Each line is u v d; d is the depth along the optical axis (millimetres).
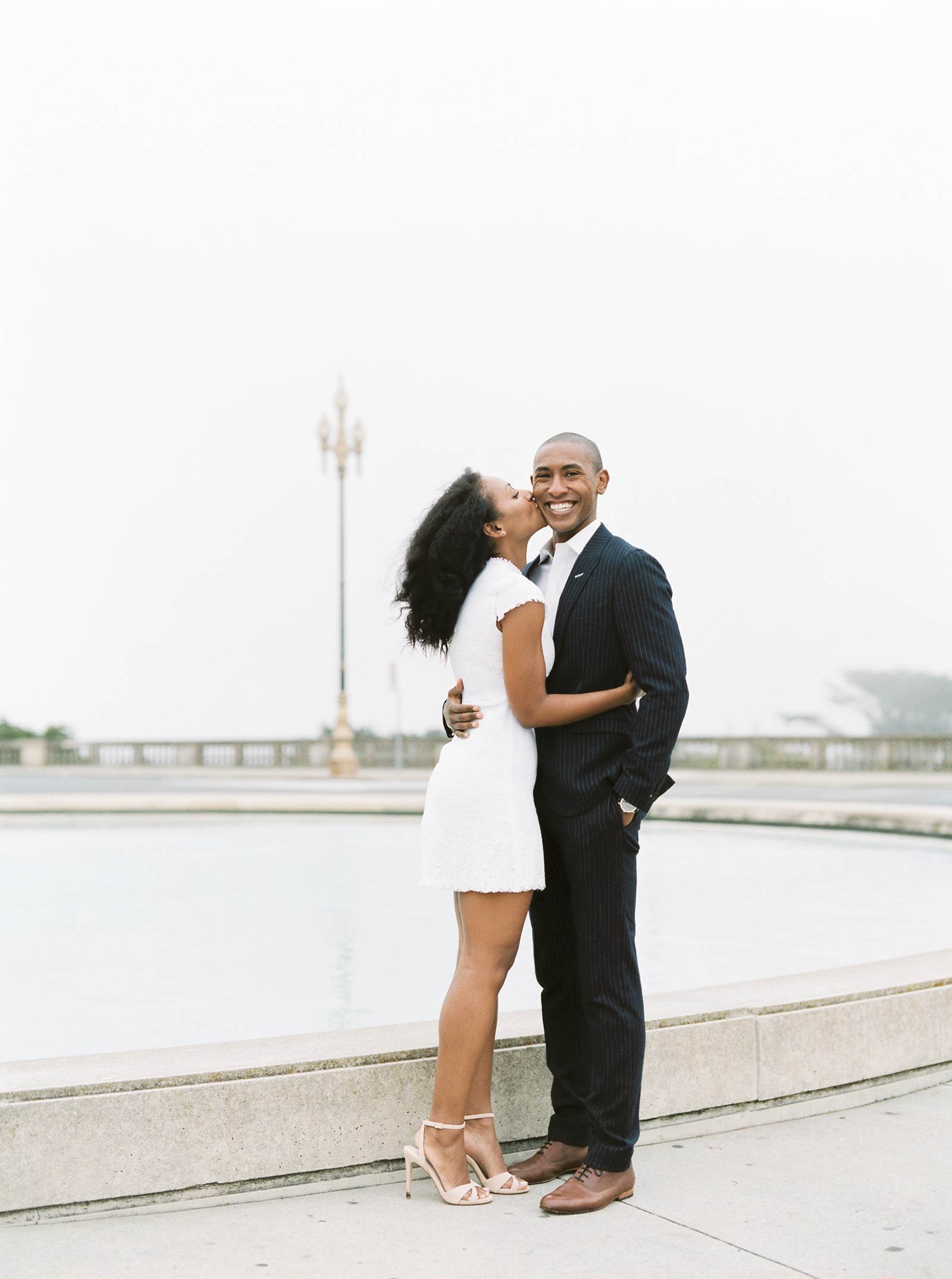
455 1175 3057
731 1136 3562
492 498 3238
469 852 3047
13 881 9172
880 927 6918
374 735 39938
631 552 3156
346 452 31703
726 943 6383
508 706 3158
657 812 15227
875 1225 2879
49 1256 2668
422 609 3215
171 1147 2963
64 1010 4891
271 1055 3195
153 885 8953
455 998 3070
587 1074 3287
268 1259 2678
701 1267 2646
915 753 32875
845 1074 3854
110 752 40344
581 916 3115
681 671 3053
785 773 32281
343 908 7742
